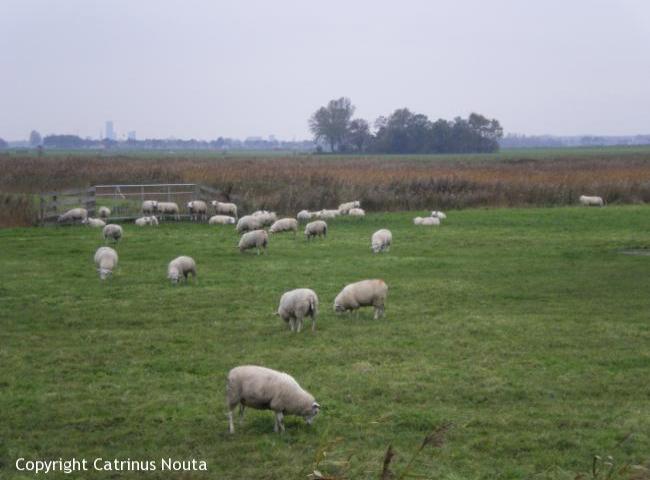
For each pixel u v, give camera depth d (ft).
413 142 643.04
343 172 245.04
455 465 38.09
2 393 48.47
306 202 163.12
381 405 46.39
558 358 56.65
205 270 92.99
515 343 60.59
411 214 159.22
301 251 108.88
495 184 188.24
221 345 59.88
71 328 65.62
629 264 97.71
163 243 116.98
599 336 62.85
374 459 38.29
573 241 118.62
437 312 71.46
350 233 128.88
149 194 174.40
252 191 174.09
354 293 67.82
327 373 52.60
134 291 80.38
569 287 83.30
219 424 43.45
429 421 43.55
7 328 65.26
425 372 52.85
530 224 141.28
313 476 23.56
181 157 481.87
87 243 116.78
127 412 45.32
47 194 143.43
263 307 73.05
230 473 36.96
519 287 83.41
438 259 101.81
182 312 71.10
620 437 41.65
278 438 41.14
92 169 258.16
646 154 508.94
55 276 88.84
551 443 40.78
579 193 187.73
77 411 45.32
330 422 42.63
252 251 108.78
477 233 128.67
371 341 60.85
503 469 37.45
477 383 50.67
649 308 73.31
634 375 52.75
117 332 63.93
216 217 144.05
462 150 636.89
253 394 40.70
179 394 48.49
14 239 120.78
